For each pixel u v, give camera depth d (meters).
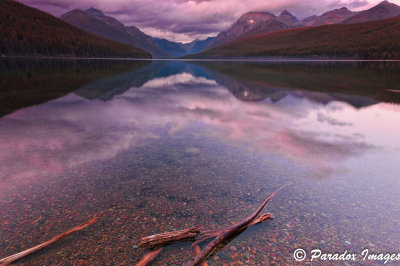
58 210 3.79
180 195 4.34
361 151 6.51
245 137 7.66
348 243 3.22
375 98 15.35
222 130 8.44
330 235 3.37
